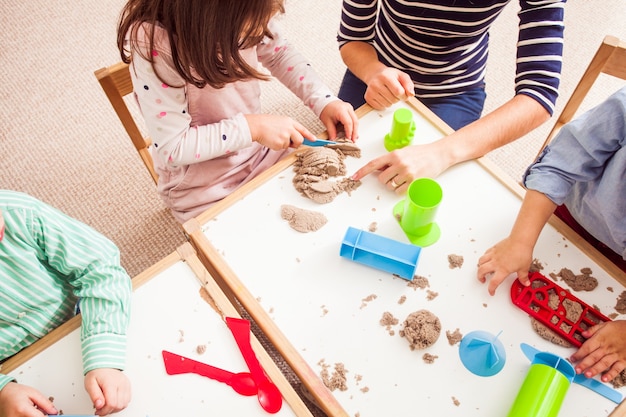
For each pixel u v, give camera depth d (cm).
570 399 70
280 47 111
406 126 89
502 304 78
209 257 81
